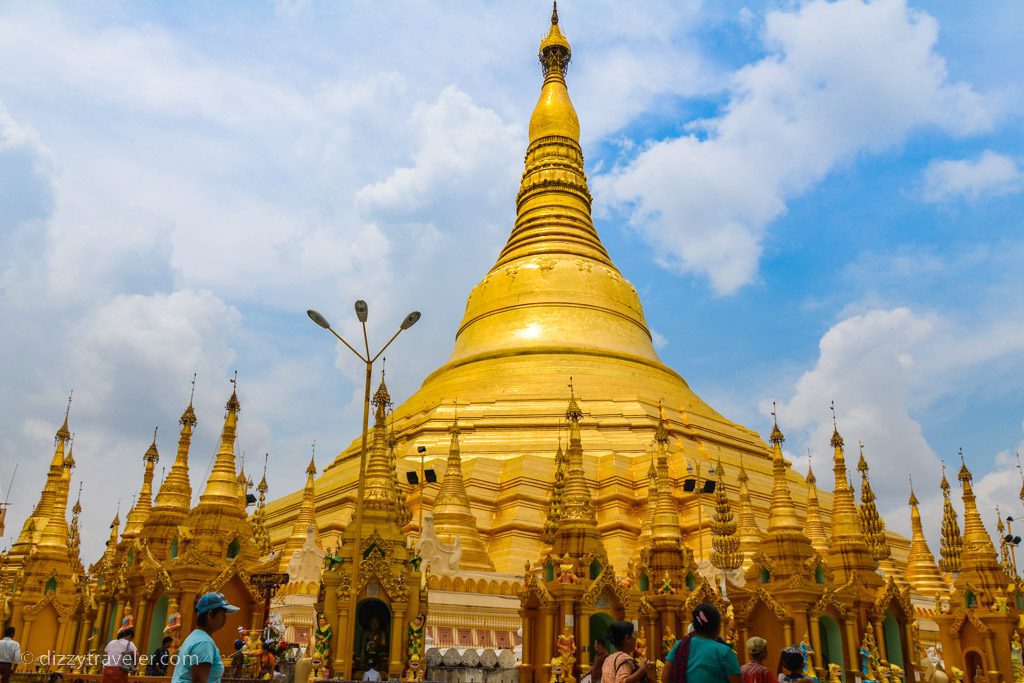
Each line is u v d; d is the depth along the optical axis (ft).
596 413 265.13
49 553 174.29
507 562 215.31
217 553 127.54
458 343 320.70
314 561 176.24
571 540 139.44
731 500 231.30
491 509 234.17
